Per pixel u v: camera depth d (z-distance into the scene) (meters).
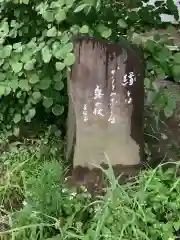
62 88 2.82
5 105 3.04
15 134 3.12
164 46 2.79
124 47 2.71
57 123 3.26
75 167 2.78
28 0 2.78
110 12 2.75
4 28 2.87
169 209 2.39
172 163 2.76
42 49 2.65
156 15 2.90
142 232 2.26
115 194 2.41
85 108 2.73
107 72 2.71
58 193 2.47
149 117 3.16
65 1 2.60
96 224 2.33
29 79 2.76
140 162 2.79
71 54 2.57
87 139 2.75
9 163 2.92
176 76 2.79
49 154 3.00
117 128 2.75
